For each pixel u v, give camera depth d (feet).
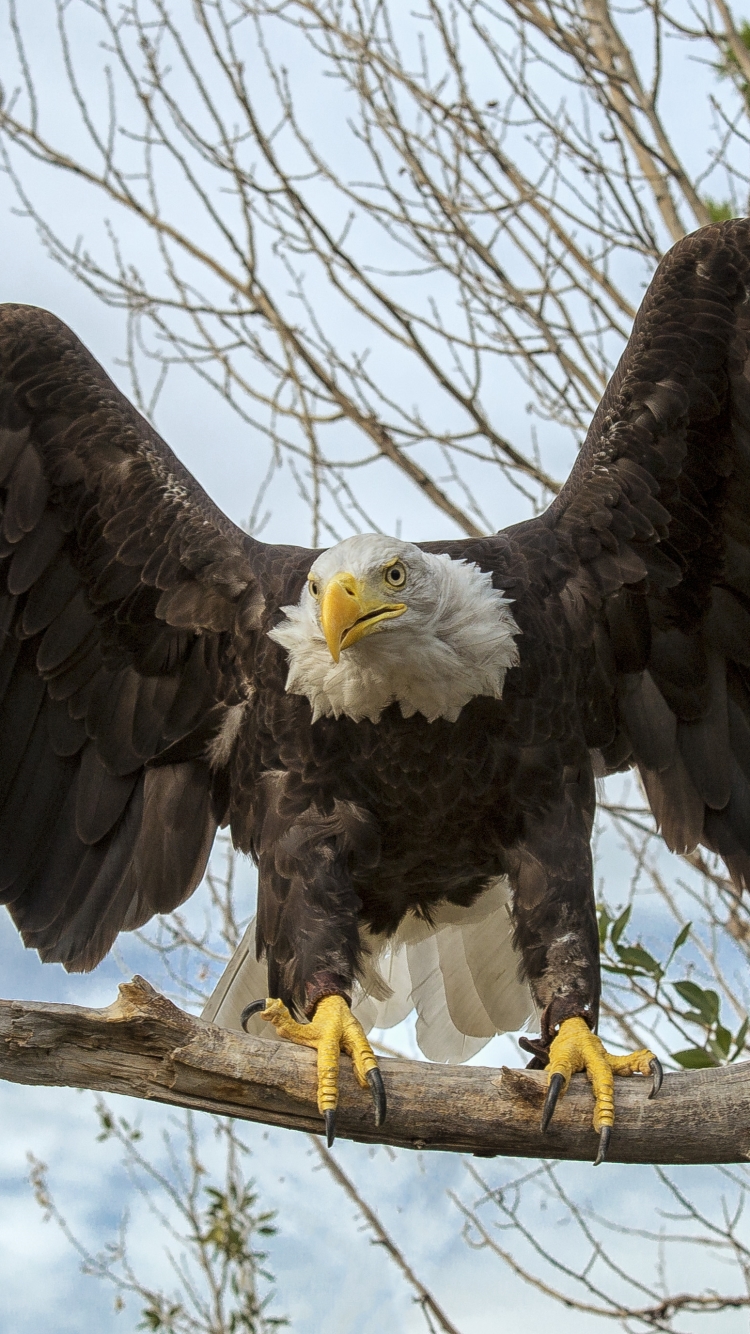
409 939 22.47
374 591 17.90
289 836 19.10
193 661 20.70
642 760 21.15
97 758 21.36
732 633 20.97
